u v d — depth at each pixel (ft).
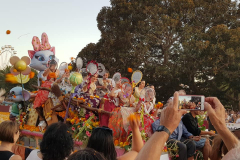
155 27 80.74
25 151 20.72
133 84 18.66
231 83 74.69
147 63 86.79
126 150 15.15
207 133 19.86
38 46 31.76
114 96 17.81
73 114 18.47
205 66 76.69
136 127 7.84
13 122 10.97
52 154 7.65
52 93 19.38
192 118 18.48
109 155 8.33
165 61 87.20
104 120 17.12
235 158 3.71
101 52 86.63
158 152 4.22
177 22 78.79
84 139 16.97
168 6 86.22
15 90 21.40
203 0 83.41
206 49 73.05
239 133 8.43
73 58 21.71
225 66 73.92
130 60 85.05
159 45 91.15
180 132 17.37
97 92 23.35
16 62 18.34
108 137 8.46
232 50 70.03
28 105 21.63
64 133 7.88
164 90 87.81
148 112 17.60
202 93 81.92
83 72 21.34
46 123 19.79
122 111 16.26
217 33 73.51
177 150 15.78
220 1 82.33
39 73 31.09
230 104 79.71
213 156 9.30
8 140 10.65
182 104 6.03
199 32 76.69
